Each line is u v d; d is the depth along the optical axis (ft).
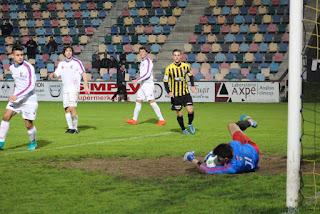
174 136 63.52
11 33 188.75
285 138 61.16
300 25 27.55
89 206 29.01
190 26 176.86
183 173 39.04
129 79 154.81
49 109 112.27
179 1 185.68
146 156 47.55
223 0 180.86
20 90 49.62
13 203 29.73
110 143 56.95
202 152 49.90
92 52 177.27
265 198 30.73
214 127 74.43
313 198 30.68
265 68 151.53
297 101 27.66
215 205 29.09
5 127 51.06
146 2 188.34
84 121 84.64
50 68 166.40
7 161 44.68
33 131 51.62
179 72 63.46
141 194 31.99
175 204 29.40
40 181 36.04
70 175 38.22
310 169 40.42
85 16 191.83
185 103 64.44
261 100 134.82
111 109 113.09
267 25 168.55
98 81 141.59
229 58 160.15
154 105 77.61
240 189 33.14
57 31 186.19
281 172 38.99
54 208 28.58
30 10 198.59
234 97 136.36
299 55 27.66
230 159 37.11
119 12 191.83
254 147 39.81
